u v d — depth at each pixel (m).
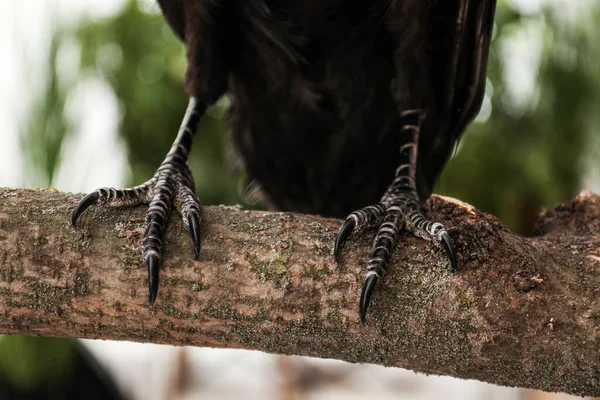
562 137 9.12
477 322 3.91
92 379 9.83
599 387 3.88
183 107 9.16
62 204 4.25
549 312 3.91
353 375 14.66
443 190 9.30
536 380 3.96
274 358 13.99
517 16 9.07
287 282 4.01
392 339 3.99
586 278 4.08
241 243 4.12
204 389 13.59
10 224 4.10
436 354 3.98
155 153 9.24
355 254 4.12
